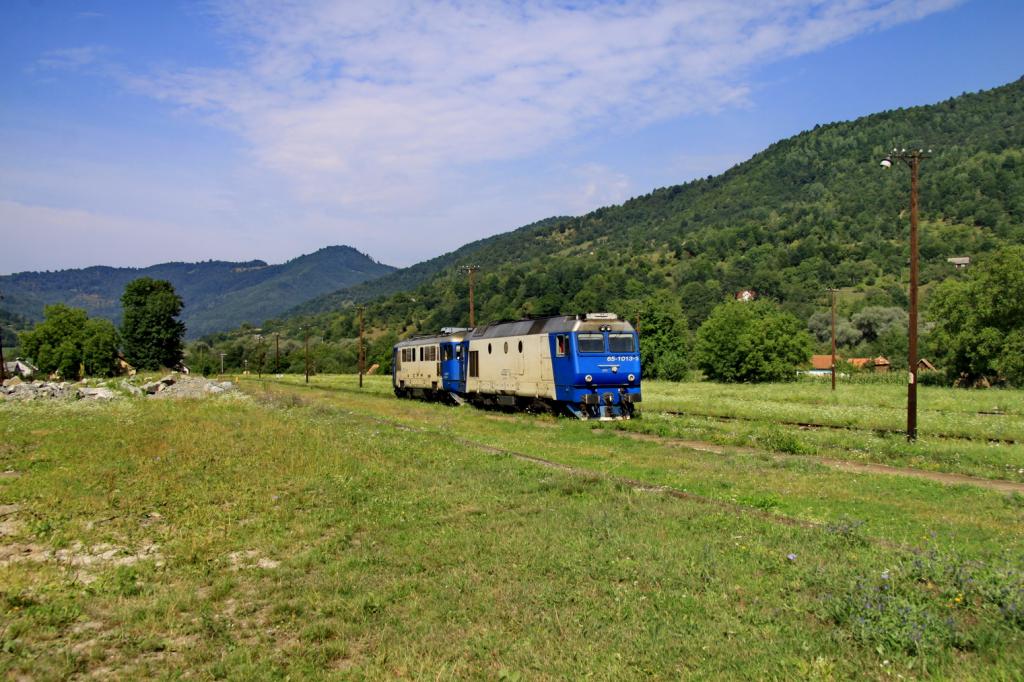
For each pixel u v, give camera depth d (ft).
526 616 23.17
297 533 34.58
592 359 88.99
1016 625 20.94
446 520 36.65
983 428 79.97
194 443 62.49
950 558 26.22
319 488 44.83
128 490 44.27
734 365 232.94
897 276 468.34
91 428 74.95
